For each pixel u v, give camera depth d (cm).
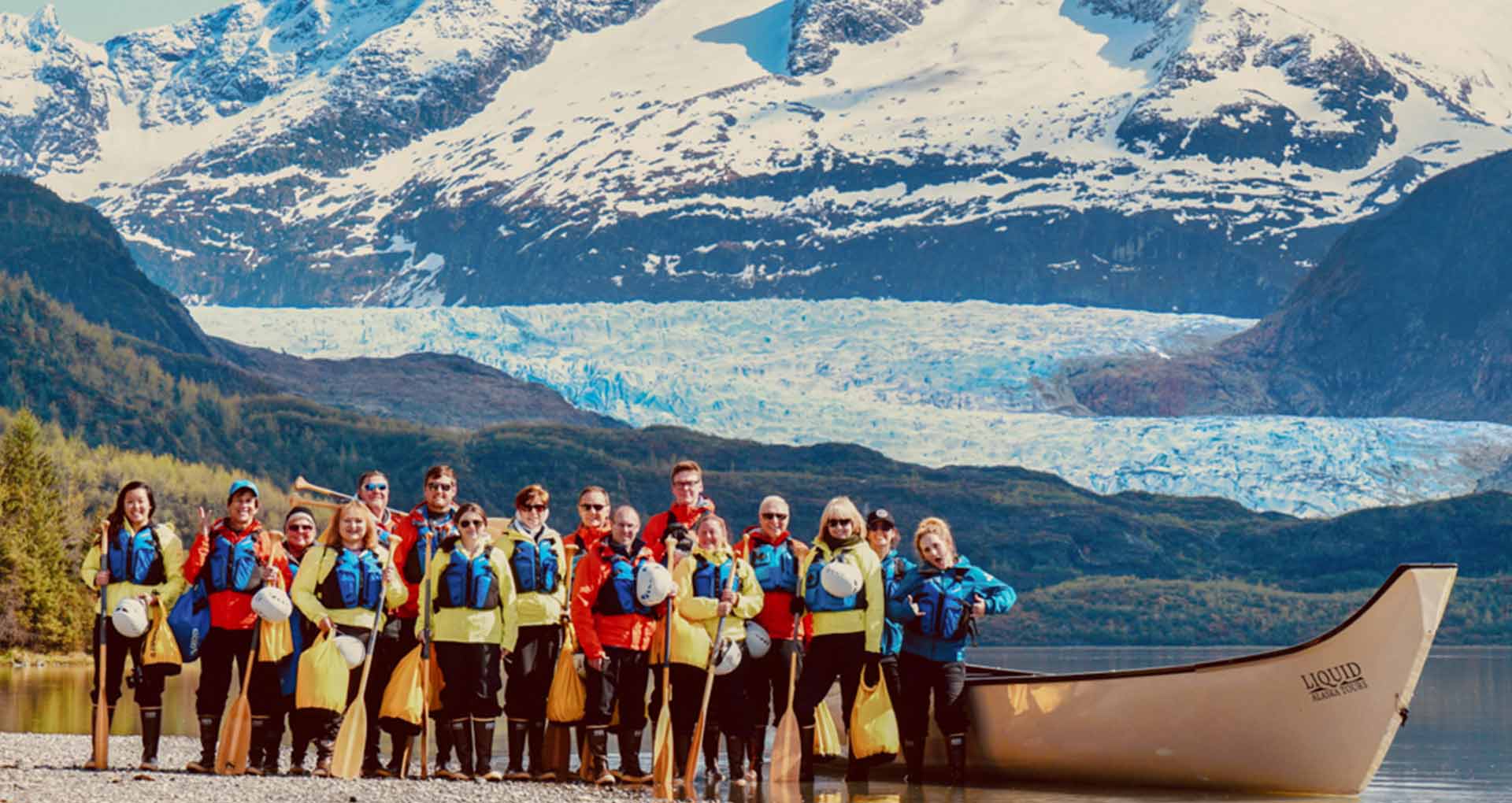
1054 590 14862
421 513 1631
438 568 1600
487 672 1605
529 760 1680
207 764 1628
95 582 1631
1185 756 1700
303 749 1622
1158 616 14038
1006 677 1883
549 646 1650
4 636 5984
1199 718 1681
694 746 1581
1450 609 13175
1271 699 1652
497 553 1616
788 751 1675
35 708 3338
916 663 1736
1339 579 15612
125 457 10488
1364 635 1603
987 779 1808
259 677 1620
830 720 1867
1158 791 1730
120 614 1583
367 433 17225
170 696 3847
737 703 1677
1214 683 1675
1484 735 2873
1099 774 1742
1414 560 15538
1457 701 4044
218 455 15562
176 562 1630
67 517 7212
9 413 12219
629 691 1639
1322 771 1648
